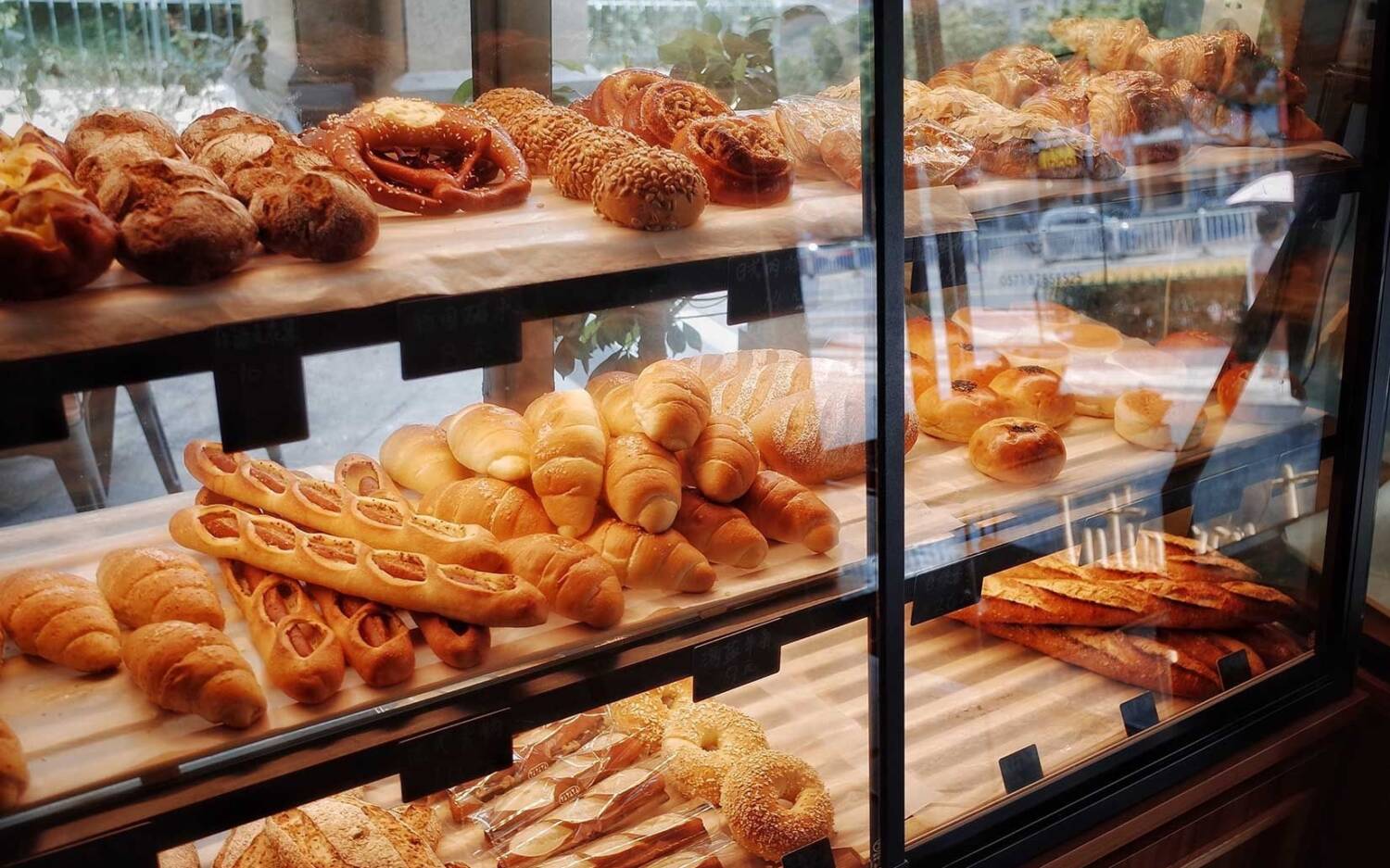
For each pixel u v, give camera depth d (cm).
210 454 121
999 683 178
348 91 128
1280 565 197
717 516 138
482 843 139
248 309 101
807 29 137
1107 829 166
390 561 121
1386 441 201
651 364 144
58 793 95
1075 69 179
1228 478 185
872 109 130
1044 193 164
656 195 122
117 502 115
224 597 119
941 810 155
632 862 140
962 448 171
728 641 129
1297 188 184
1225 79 181
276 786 103
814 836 144
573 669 121
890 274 135
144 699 106
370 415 130
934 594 150
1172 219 180
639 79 146
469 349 114
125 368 97
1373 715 196
